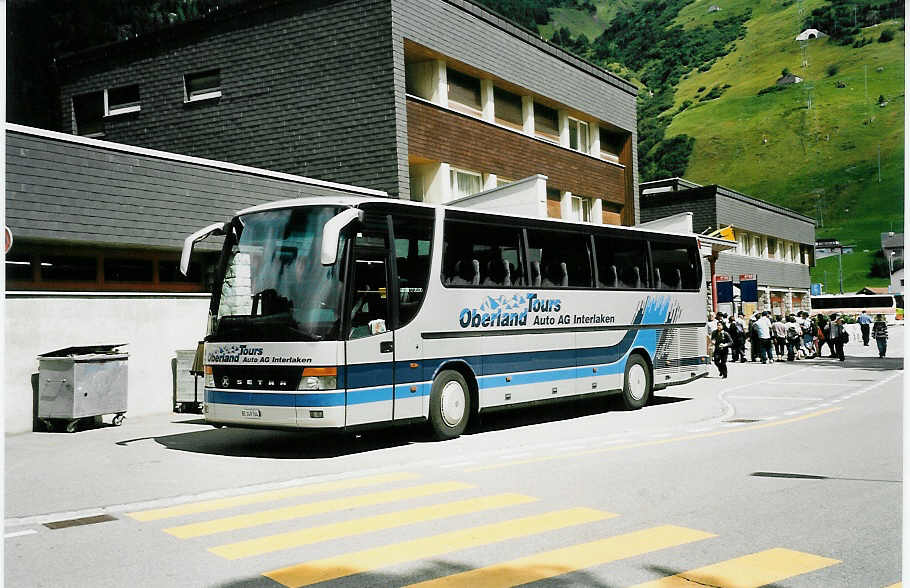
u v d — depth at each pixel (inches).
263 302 446.9
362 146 888.3
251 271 458.6
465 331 507.5
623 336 639.1
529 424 573.9
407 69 961.5
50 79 1412.4
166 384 634.8
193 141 994.1
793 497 309.4
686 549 238.5
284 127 936.3
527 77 1079.0
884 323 1334.9
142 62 1037.2
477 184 1002.1
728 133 7637.8
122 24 1461.6
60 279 592.1
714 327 1022.4
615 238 644.1
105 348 566.9
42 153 562.6
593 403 716.0
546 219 583.2
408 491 331.9
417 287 479.5
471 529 264.5
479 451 445.7
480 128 995.9
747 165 7160.4
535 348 559.8
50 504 319.3
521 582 208.2
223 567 226.2
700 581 208.1
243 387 444.1
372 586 206.7
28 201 553.9
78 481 368.5
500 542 247.8
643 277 666.8
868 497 308.7
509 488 334.3
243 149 964.0
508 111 1073.5
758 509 289.7
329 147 908.0
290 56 936.3
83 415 542.6
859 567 220.2
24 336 550.9
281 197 720.3
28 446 481.7
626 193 1326.3
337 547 244.7
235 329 450.0
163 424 580.1
